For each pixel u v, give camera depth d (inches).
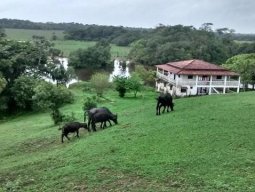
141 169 789.9
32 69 2773.1
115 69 5049.2
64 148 1045.8
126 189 718.5
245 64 2994.6
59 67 3083.2
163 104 1314.0
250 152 824.9
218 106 1317.7
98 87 2716.5
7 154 1151.0
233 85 2773.1
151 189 705.0
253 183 684.7
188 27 5782.5
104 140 1027.9
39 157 1007.6
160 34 5605.3
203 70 2738.7
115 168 812.6
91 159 890.7
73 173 821.9
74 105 2201.0
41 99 1961.1
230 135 940.0
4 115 2353.6
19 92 2326.5
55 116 1589.6
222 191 666.2
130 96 2669.8
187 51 4569.4
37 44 2940.5
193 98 1628.9
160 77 3058.6
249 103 1327.5
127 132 1081.4
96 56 4968.0
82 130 1262.3
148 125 1139.9
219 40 5502.0
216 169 751.1
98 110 1195.9
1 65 2449.6
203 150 855.1
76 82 3405.5
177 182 716.7
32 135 1376.7
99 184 753.6
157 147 908.6
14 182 832.3
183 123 1100.5
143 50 5019.7
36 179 831.1
